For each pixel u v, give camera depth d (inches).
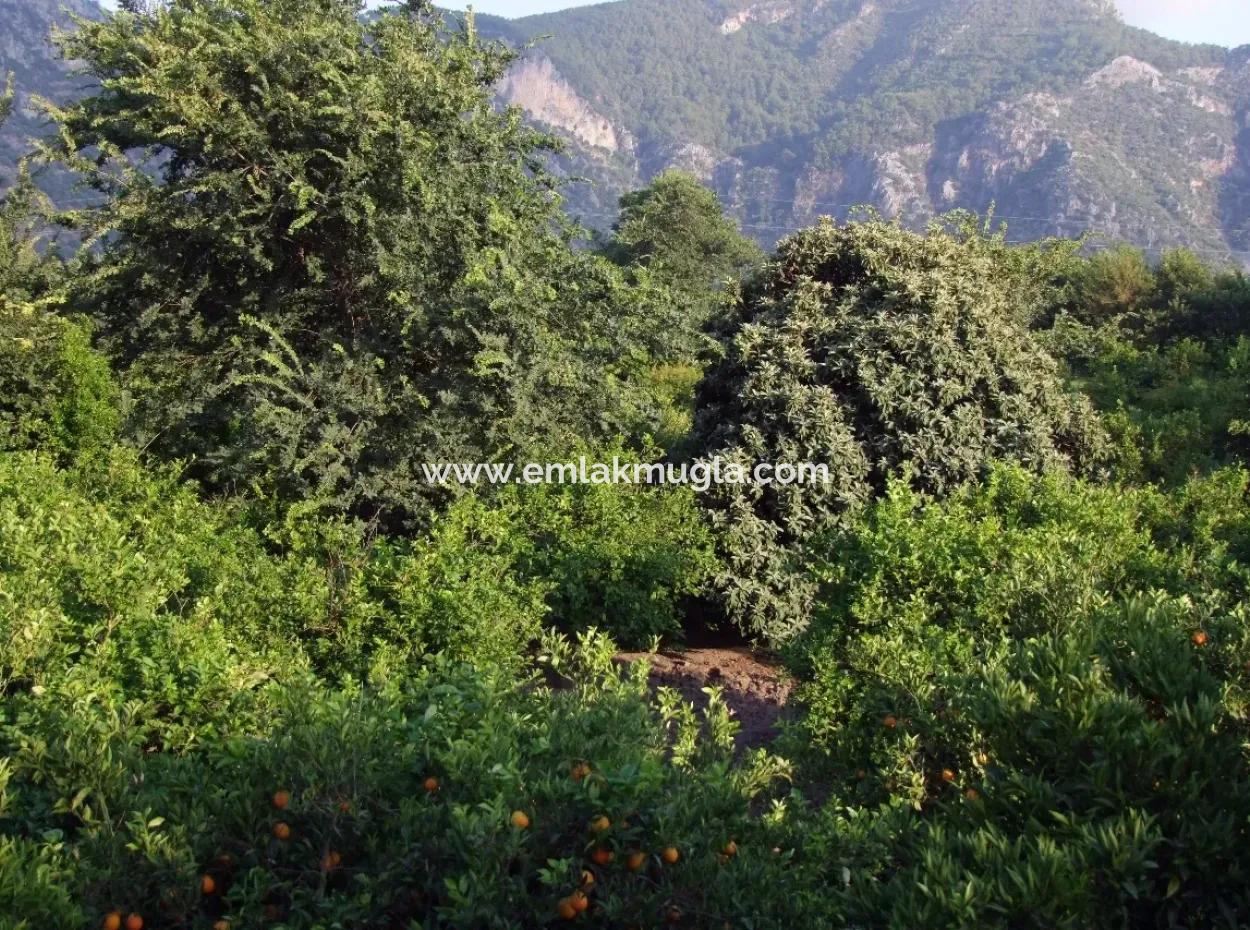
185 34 354.3
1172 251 860.6
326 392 329.7
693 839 111.3
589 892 106.0
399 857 108.5
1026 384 304.5
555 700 147.1
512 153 381.1
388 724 126.7
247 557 247.0
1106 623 133.8
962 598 189.8
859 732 165.6
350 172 338.0
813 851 119.6
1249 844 103.7
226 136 345.1
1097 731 112.6
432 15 394.0
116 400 398.3
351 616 210.5
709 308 357.4
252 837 113.0
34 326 392.5
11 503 259.8
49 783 123.3
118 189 370.9
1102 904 101.2
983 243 450.6
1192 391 516.1
